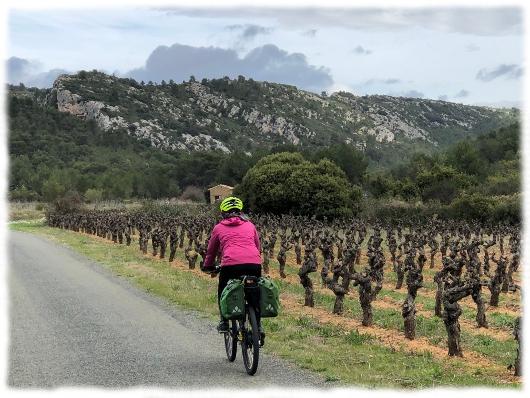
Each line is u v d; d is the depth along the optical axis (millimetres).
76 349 10703
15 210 88938
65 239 47031
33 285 19969
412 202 61844
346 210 54438
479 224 44812
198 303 15859
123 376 8812
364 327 13758
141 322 13398
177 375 8820
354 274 13898
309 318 14664
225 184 100875
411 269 12719
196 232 34188
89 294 17906
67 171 112250
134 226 50906
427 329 14352
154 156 168500
